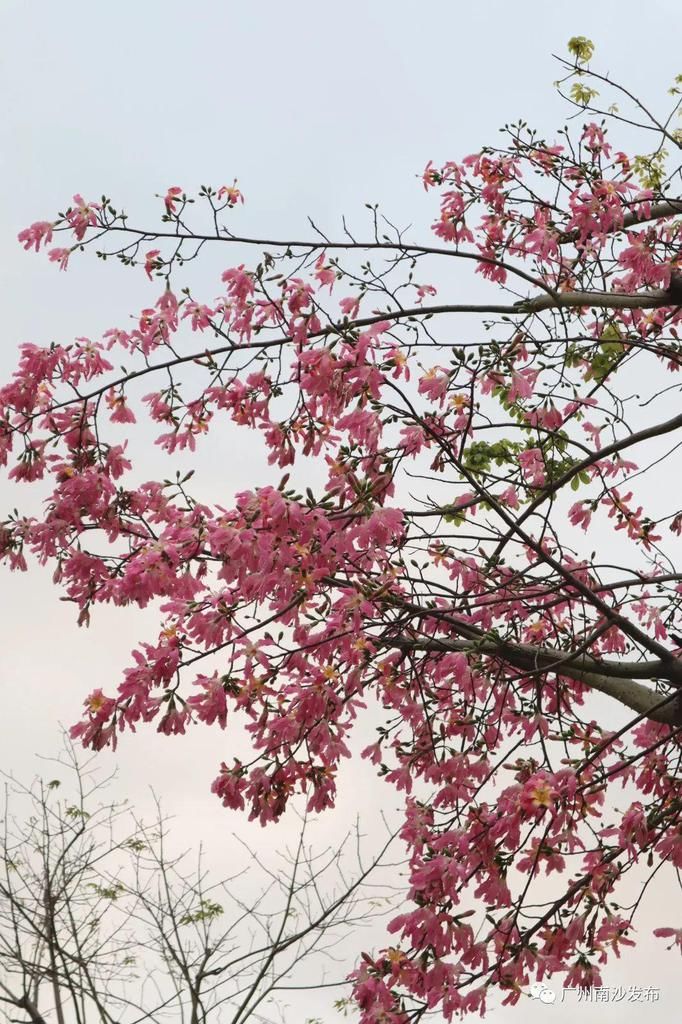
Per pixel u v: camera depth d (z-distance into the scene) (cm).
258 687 476
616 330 666
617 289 702
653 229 634
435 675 538
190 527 465
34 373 516
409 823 502
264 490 412
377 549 482
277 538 413
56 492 499
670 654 519
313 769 494
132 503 520
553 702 593
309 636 472
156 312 543
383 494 431
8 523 504
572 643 543
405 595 519
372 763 531
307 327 470
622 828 466
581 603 557
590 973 452
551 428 589
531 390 497
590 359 659
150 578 440
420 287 533
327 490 433
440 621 547
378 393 434
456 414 496
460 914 440
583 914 457
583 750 537
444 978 434
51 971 699
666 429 522
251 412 500
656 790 543
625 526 631
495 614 587
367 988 430
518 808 447
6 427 516
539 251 636
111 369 520
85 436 515
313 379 435
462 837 460
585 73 692
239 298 512
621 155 664
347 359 432
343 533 420
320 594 473
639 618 627
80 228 539
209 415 527
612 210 582
